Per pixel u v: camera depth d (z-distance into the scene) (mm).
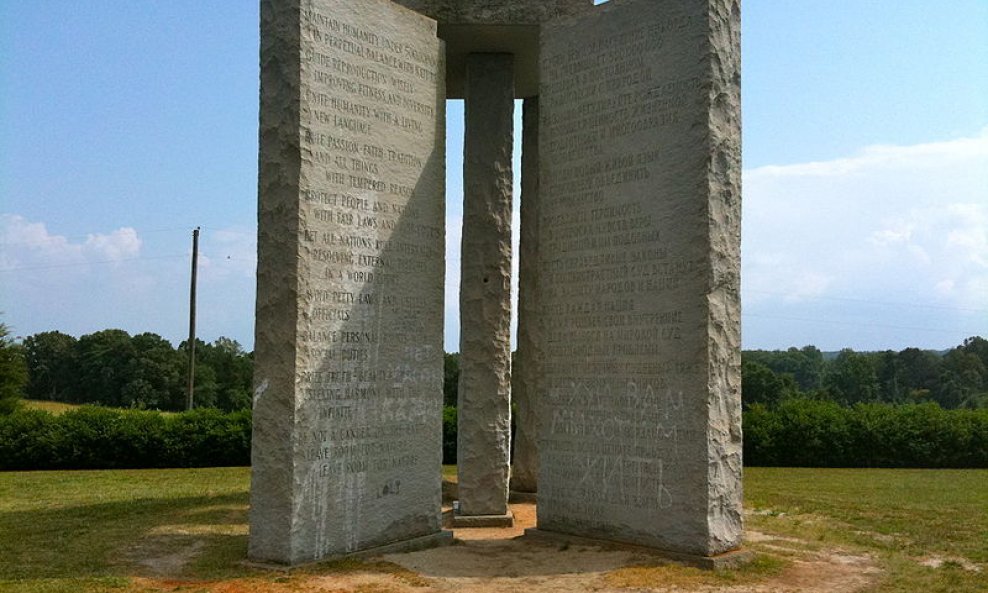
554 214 8883
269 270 7320
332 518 7465
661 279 7945
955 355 55031
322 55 7602
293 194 7273
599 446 8328
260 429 7293
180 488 13625
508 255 10570
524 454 12453
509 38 10367
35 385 44031
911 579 7230
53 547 8062
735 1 8094
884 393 54906
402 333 8289
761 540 8938
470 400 10289
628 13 8383
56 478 15539
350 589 6562
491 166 10594
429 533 8461
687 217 7785
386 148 8234
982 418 19453
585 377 8500
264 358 7293
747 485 14781
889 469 18891
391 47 8375
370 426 7867
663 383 7855
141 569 7129
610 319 8328
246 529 9117
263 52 7535
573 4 10016
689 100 7852
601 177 8492
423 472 8453
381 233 8117
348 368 7672
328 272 7523
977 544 8891
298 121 7316
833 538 9172
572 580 6949
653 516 7855
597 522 8297
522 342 12547
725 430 7723
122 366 42562
